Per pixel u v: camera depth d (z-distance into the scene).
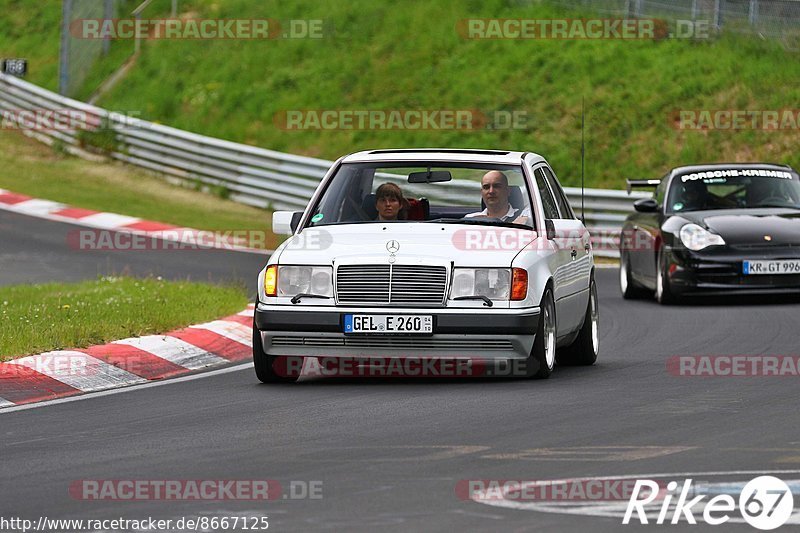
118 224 67.81
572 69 83.50
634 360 31.59
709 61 80.94
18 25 111.31
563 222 28.92
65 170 84.31
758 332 36.16
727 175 47.62
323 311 26.95
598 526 15.06
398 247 27.28
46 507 16.47
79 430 22.44
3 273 52.06
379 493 16.81
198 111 91.38
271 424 22.53
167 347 32.34
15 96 94.62
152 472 18.52
